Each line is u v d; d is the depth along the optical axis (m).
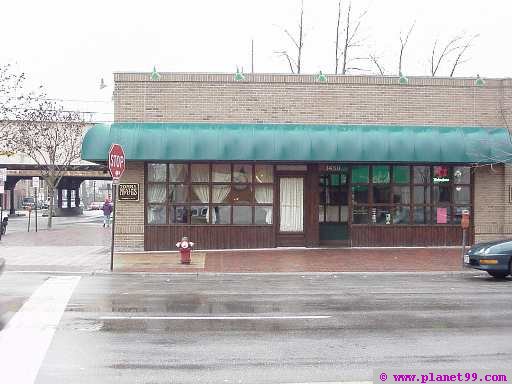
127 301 10.91
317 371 6.52
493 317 9.52
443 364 6.77
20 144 36.84
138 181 19.39
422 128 19.34
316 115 19.58
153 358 7.03
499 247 14.12
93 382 6.13
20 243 23.33
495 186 20.39
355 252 19.00
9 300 10.86
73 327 8.62
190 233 19.56
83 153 18.42
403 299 11.30
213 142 18.59
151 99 19.25
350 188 20.16
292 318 9.38
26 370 6.54
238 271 15.12
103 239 25.73
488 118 20.06
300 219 20.14
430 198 20.31
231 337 8.08
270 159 18.69
